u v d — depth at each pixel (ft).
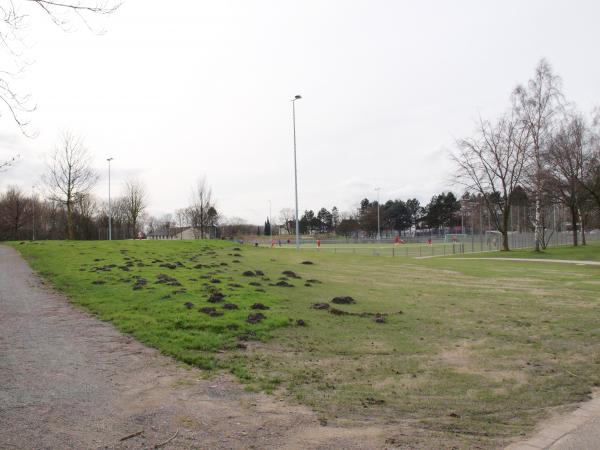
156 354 25.38
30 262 73.05
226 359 24.75
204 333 29.09
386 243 289.12
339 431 16.22
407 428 16.71
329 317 36.60
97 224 266.77
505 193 144.66
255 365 23.90
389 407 18.93
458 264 102.27
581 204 165.78
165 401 18.66
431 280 68.49
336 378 22.52
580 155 120.57
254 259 92.22
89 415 16.96
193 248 110.11
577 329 35.24
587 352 28.81
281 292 47.57
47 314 35.27
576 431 16.75
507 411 18.89
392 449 14.80
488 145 142.61
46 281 52.70
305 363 24.73
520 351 28.89
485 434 16.37
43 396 18.72
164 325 30.40
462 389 21.58
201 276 55.47
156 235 344.49
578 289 58.80
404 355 27.25
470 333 33.55
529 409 19.20
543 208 151.84
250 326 31.48
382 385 21.79
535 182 130.11
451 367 25.17
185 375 22.04
